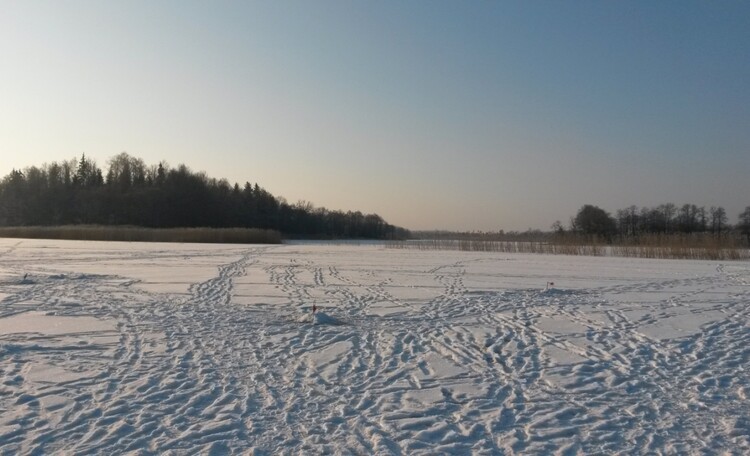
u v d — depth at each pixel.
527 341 9.28
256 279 17.91
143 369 7.21
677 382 7.04
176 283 16.36
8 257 25.83
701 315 11.98
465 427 5.44
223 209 78.12
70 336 9.09
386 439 5.08
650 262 28.50
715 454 4.84
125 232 48.94
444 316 11.59
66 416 5.51
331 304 12.92
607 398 6.41
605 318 11.52
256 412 5.70
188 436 5.04
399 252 36.81
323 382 6.82
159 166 85.56
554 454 4.83
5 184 73.75
